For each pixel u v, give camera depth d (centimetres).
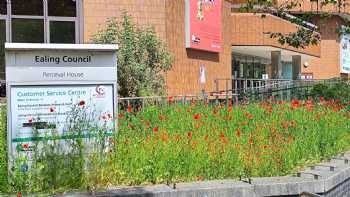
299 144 861
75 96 670
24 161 644
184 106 1172
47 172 648
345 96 1855
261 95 1691
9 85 641
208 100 1371
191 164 710
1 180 641
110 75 684
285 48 2919
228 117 1035
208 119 1019
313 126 1002
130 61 1507
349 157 889
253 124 1000
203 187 646
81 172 656
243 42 2714
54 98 660
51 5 1742
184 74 2027
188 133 831
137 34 1576
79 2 1756
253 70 3472
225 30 2492
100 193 620
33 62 650
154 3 1836
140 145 736
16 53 642
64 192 634
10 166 642
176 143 764
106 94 685
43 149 652
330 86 1900
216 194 643
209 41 2245
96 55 677
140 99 1165
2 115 809
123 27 1596
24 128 648
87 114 676
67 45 656
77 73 668
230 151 761
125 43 1524
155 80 1558
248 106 1249
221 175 718
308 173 732
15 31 1709
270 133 930
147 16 1827
